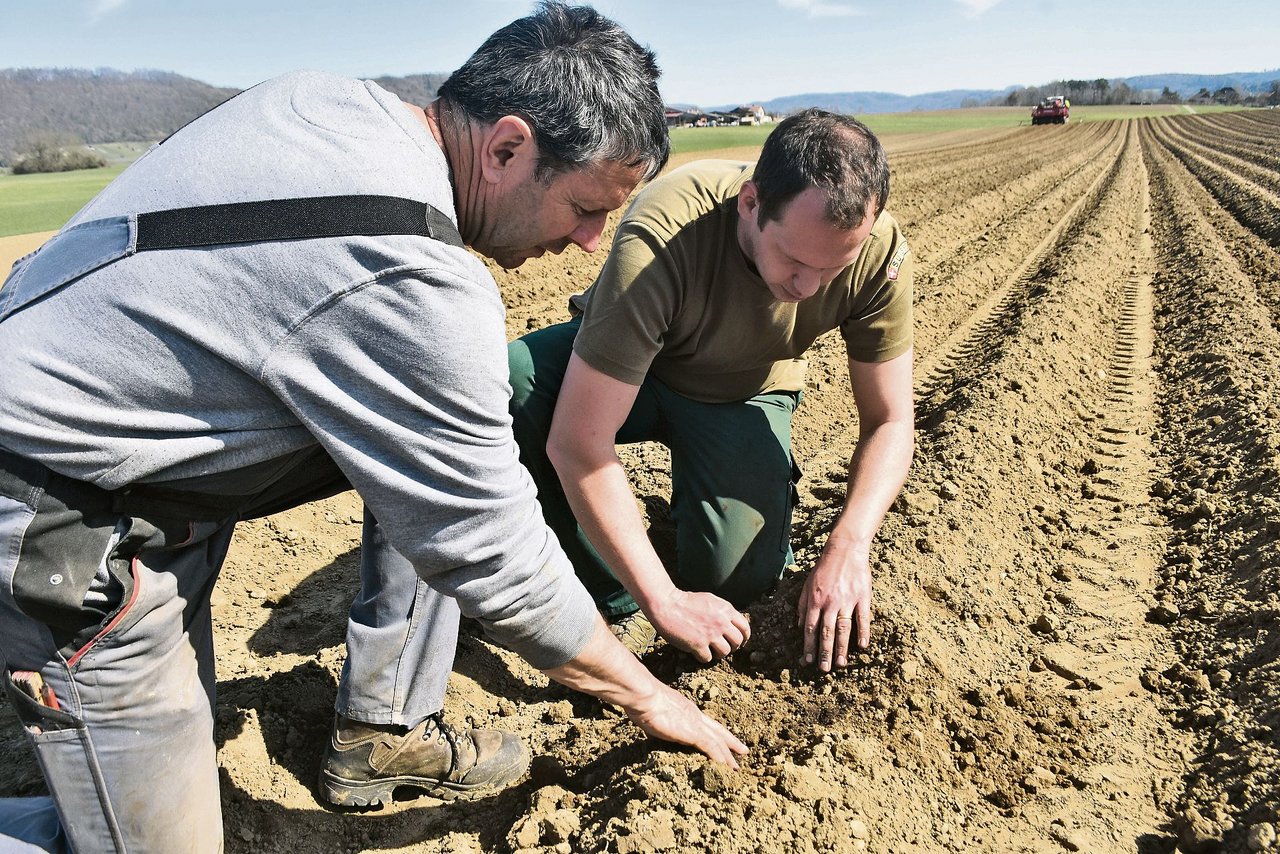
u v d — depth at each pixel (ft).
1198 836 7.00
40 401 4.51
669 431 9.93
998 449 13.69
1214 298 23.91
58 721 5.08
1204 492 13.16
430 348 4.71
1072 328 21.31
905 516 11.12
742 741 7.91
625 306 7.79
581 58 4.97
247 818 7.02
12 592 4.63
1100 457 15.29
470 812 7.59
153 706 5.25
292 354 4.66
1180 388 18.21
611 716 8.56
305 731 7.93
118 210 4.73
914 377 19.13
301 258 4.57
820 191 6.77
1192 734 8.46
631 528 8.05
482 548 5.20
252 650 9.33
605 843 6.56
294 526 11.96
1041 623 10.09
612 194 5.34
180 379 4.66
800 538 11.86
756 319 8.63
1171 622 10.32
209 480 5.05
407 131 4.98
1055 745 8.25
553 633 5.71
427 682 7.09
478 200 5.37
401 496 4.99
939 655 8.67
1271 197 44.50
